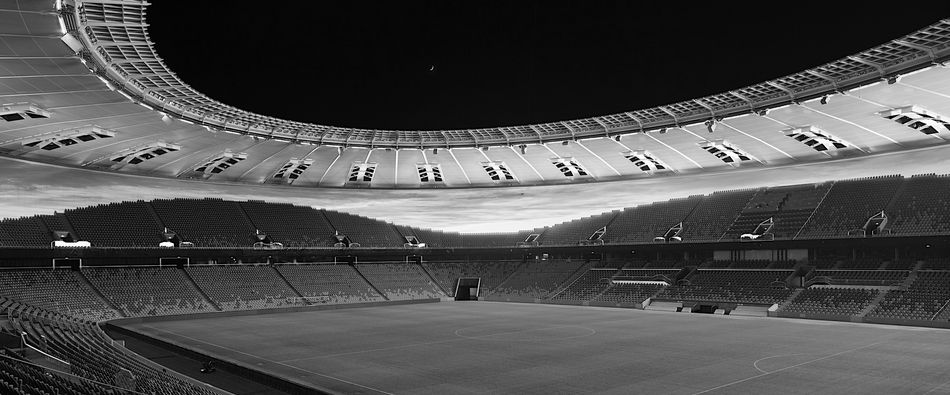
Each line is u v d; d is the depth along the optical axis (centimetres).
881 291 5191
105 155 5825
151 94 4441
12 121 4488
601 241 7519
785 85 4544
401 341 4128
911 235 5181
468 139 6538
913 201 5850
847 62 4019
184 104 4766
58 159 5722
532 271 8106
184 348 3750
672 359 3328
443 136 6412
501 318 5550
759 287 5950
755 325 4841
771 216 6612
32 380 1819
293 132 5984
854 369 2961
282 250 7031
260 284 6819
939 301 4741
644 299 6494
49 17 2925
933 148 5722
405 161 7206
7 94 3962
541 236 8144
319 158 6856
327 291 7088
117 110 4562
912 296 4934
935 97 4475
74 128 4897
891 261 5594
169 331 4700
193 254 6456
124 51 3556
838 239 5594
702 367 3089
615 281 7138
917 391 2497
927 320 4569
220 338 4306
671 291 6462
